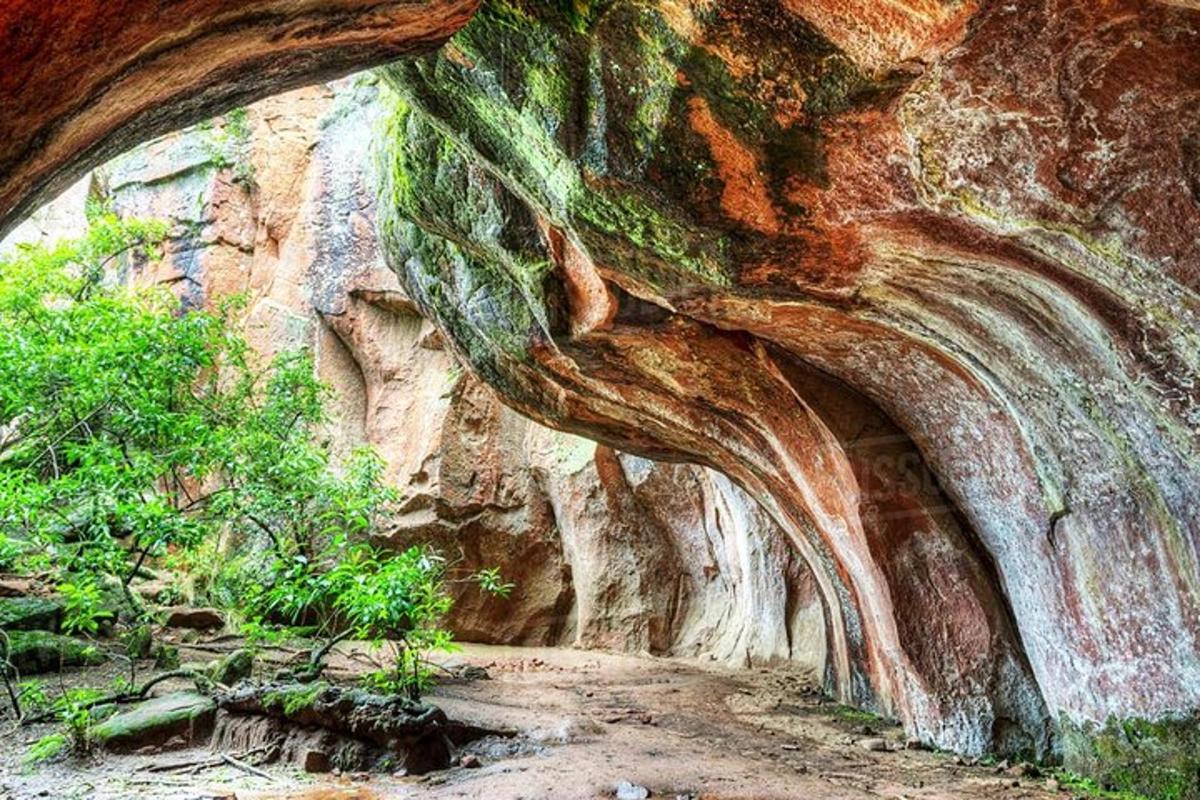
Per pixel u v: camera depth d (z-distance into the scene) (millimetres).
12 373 9688
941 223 4898
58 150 3131
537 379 10648
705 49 4438
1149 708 5914
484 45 5117
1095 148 4039
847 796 6062
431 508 16641
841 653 10609
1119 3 3514
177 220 17953
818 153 4723
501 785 6082
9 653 8344
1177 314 4363
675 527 16172
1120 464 5672
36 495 8352
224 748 7027
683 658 15477
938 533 7836
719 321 7270
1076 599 6492
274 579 11727
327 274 17797
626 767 6707
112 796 5711
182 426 10227
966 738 7520
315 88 19000
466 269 9523
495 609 16938
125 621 11047
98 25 2746
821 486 8594
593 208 5625
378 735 6637
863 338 6918
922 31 3838
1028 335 5508
